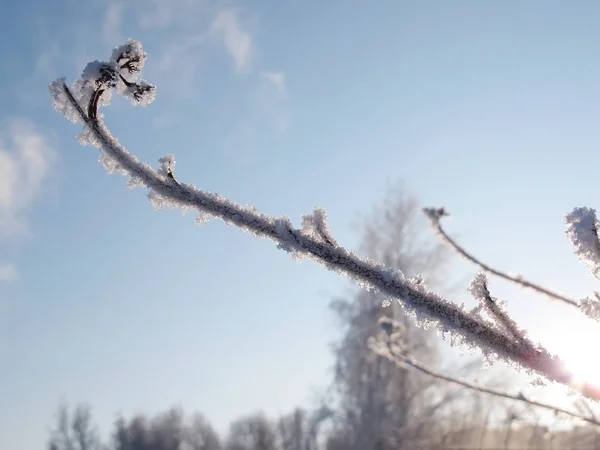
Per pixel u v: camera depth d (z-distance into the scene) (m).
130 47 1.45
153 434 31.08
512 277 1.70
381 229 13.18
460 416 11.18
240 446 22.03
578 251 1.55
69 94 1.46
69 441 31.06
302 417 14.20
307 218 1.56
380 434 11.59
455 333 1.57
